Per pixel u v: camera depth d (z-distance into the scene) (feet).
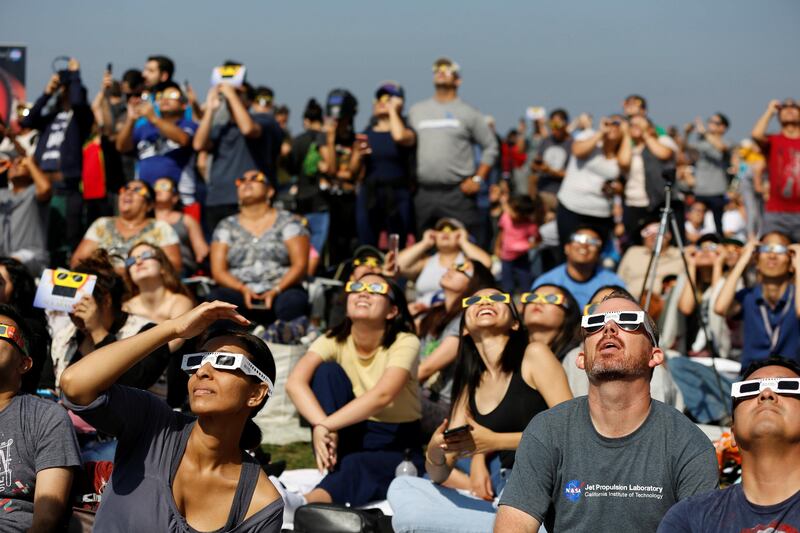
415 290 34.17
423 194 36.29
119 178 37.96
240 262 29.96
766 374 11.30
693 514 11.37
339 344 20.84
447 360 23.13
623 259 34.27
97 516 11.90
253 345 12.01
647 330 12.26
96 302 18.58
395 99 35.58
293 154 44.52
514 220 39.14
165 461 11.90
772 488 11.06
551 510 12.64
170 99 34.94
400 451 20.29
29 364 14.82
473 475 18.29
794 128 37.81
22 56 41.52
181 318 11.83
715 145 51.39
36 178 35.17
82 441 17.85
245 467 12.07
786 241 26.27
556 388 16.66
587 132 37.06
